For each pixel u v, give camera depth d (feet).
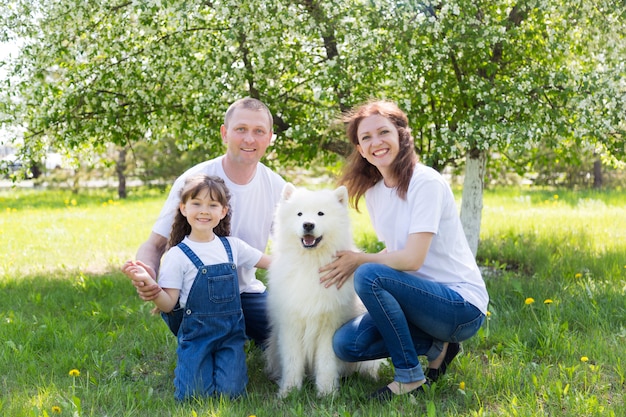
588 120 18.70
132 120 20.66
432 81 19.12
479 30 18.39
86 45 19.84
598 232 27.50
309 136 19.60
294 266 11.30
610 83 18.90
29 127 20.30
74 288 19.10
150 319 15.48
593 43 20.68
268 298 12.05
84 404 10.27
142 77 19.86
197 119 19.54
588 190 55.47
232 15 18.12
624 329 13.56
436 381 11.01
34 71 20.10
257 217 13.19
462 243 11.04
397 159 10.86
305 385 11.31
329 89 18.51
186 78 19.49
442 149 19.33
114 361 12.66
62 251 27.30
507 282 18.12
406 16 18.03
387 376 11.91
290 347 11.28
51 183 74.59
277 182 13.48
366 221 34.24
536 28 20.43
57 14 19.10
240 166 12.55
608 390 10.57
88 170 70.49
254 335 13.38
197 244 11.38
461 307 10.36
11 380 11.34
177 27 19.08
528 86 18.62
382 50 18.57
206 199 11.23
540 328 13.32
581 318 14.37
